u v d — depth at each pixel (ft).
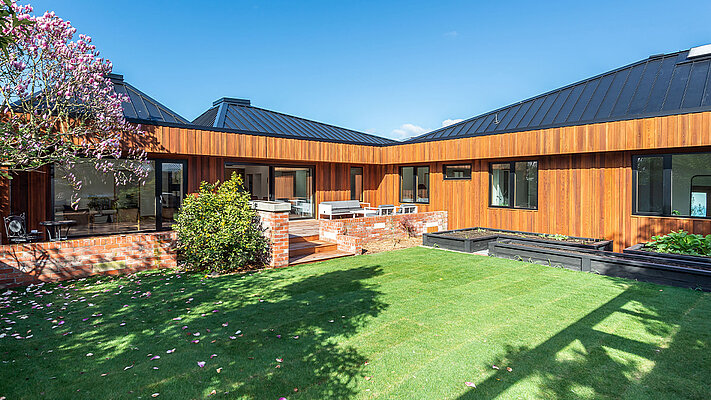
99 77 27.89
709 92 31.76
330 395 10.15
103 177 33.24
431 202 46.37
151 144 31.96
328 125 61.11
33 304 17.26
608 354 12.73
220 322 15.44
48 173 30.73
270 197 43.34
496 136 37.68
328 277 23.26
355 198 50.98
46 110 27.48
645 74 39.50
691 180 28.53
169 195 35.86
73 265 21.63
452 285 21.49
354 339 13.88
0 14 9.61
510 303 18.20
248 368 11.60
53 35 25.46
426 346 13.30
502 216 39.42
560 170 35.09
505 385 10.76
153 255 24.18
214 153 35.63
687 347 13.25
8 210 28.14
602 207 32.63
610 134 30.35
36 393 10.09
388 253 31.81
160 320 15.60
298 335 14.20
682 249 26.50
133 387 10.46
